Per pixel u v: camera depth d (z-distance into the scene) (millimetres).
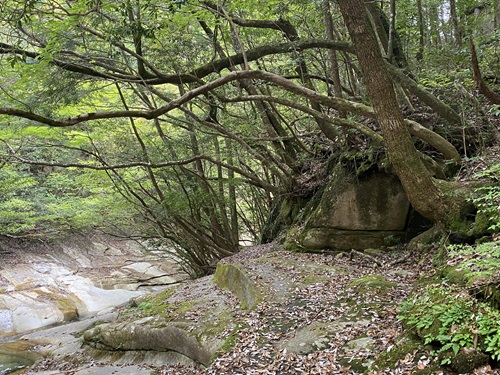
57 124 6707
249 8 10336
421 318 4418
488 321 3836
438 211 6488
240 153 13938
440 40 14227
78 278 17422
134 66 13477
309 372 4867
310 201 11828
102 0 7875
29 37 9594
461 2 12555
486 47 9602
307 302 7055
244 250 13883
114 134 14766
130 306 12062
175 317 8391
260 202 17062
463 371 3645
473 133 8492
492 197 5758
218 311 8117
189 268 17766
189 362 7250
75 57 11250
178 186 15227
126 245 22969
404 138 6191
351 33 5832
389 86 5945
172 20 8805
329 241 10219
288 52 11078
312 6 10680
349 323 5840
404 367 4043
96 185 15234
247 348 5926
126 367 7910
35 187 19000
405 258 8180
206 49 12172
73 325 11680
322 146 12797
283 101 8430
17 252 18031
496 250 4508
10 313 13250
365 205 9852
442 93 9609
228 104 14977
